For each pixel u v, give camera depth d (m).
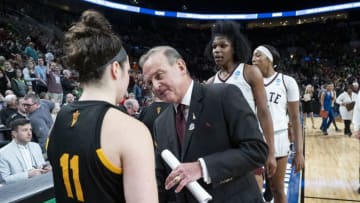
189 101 1.17
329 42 23.31
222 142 1.13
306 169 4.86
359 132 3.47
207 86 1.20
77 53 0.79
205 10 24.67
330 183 4.13
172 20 25.09
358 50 21.62
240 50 1.64
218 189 1.14
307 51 23.30
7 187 1.55
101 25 0.82
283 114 2.22
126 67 0.86
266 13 22.88
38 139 4.07
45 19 16.86
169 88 1.12
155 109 1.94
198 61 22.47
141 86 10.62
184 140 1.16
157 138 1.28
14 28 12.77
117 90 0.84
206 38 24.81
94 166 0.72
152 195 0.71
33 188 1.53
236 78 1.63
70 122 0.79
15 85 6.67
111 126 0.74
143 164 0.72
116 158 0.73
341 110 8.32
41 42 13.55
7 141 3.78
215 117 1.14
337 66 20.67
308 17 24.66
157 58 1.11
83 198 0.74
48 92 7.52
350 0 21.95
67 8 18.36
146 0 22.61
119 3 20.27
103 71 0.81
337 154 6.01
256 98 1.63
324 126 8.51
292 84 2.26
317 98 13.26
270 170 1.63
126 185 0.72
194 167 1.04
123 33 21.50
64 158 0.77
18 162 3.01
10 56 9.42
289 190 3.81
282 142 2.18
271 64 2.28
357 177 4.43
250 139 1.10
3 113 4.71
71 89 8.07
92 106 0.78
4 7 14.25
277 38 25.23
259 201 1.22
